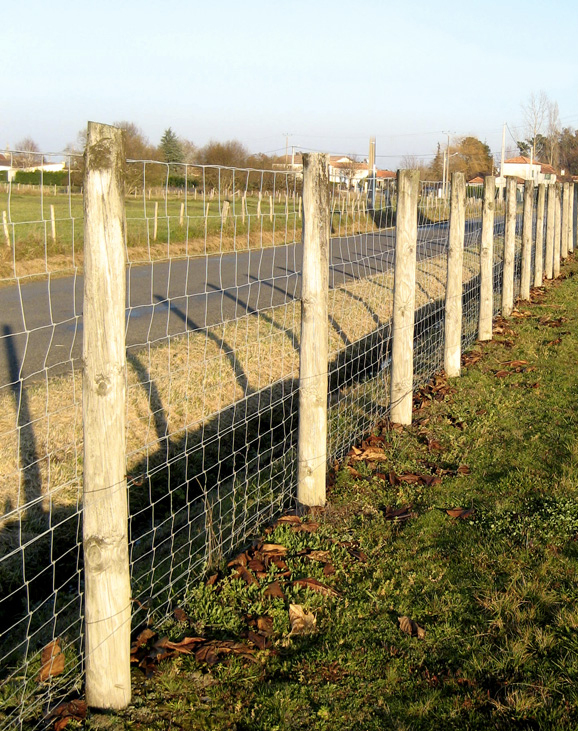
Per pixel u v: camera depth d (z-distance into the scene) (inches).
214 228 522.9
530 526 174.1
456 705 118.1
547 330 404.8
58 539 205.6
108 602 113.7
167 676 124.0
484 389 294.5
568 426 246.2
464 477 209.9
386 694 122.2
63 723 112.3
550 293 542.3
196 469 243.9
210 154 1203.2
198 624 140.7
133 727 113.3
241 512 195.9
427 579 155.8
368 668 128.5
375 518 187.0
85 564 113.2
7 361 319.6
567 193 738.2
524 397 282.7
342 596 150.9
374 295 486.6
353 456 225.6
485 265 375.2
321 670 127.7
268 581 155.3
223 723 116.0
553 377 309.3
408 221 248.5
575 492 193.0
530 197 501.7
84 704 116.8
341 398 289.4
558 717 113.9
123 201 107.2
